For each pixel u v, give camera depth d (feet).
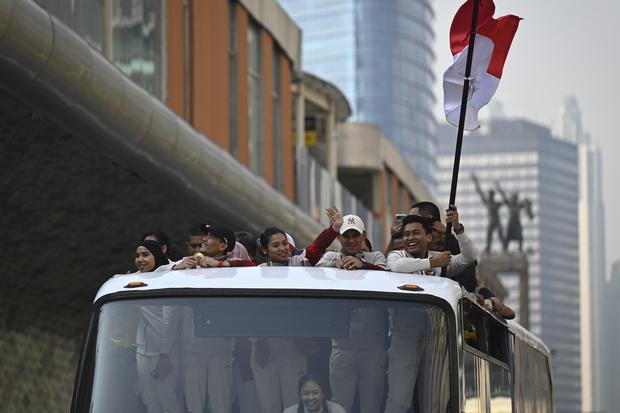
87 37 112.27
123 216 123.54
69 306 139.03
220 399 48.91
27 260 123.44
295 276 50.93
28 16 86.28
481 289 74.08
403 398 48.91
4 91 91.81
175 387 49.14
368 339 49.34
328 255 58.29
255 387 48.91
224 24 171.63
